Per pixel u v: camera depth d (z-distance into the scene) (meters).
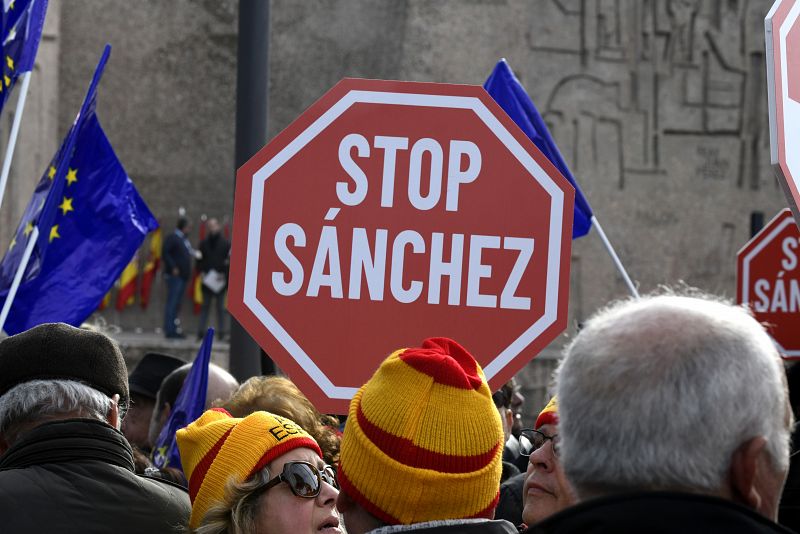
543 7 26.64
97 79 5.82
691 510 1.85
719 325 1.96
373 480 2.57
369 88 3.51
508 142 3.48
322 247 3.49
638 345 1.95
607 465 1.95
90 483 3.42
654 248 27.06
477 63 26.31
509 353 3.46
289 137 3.50
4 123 24.50
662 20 27.27
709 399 1.91
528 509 3.58
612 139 26.95
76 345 3.56
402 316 3.47
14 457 3.43
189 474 3.50
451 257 3.47
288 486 3.33
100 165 6.14
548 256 3.45
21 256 5.82
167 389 5.82
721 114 27.59
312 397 3.47
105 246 6.11
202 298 23.31
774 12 3.04
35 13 6.14
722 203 27.53
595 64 26.88
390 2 26.23
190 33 26.72
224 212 26.66
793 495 3.78
